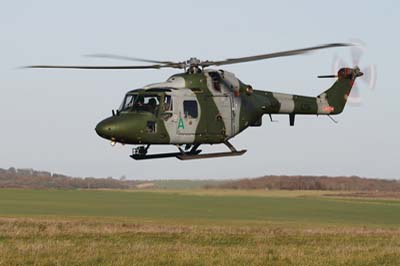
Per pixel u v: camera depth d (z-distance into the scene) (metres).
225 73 62.59
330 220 103.50
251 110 64.94
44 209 116.12
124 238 58.50
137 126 57.34
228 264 43.03
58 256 44.88
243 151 62.88
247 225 83.94
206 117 60.56
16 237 57.78
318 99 72.19
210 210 123.75
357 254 48.28
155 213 111.81
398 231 73.00
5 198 153.38
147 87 59.69
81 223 74.56
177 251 48.09
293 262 44.25
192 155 60.72
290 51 55.84
